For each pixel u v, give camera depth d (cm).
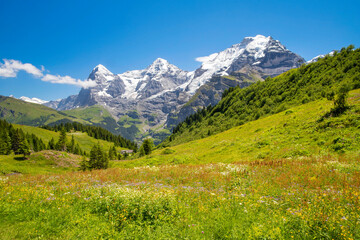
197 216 805
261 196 983
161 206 840
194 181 1473
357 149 2097
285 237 608
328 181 1189
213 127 12281
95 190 1158
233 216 772
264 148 3391
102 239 659
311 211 734
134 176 1784
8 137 10412
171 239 644
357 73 5719
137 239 656
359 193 893
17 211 865
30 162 6388
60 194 1128
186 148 6544
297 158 2303
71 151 13700
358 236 572
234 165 2077
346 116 2939
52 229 743
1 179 1545
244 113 10594
